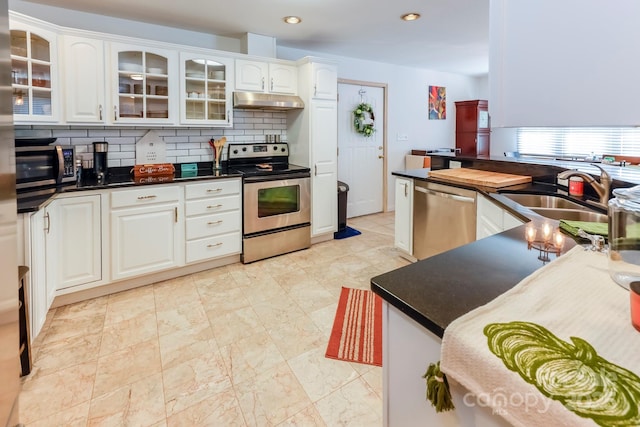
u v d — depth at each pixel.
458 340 0.66
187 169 3.45
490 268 1.00
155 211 2.83
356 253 3.65
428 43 4.07
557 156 5.39
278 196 3.52
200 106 3.31
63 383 1.72
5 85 0.82
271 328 2.23
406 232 3.31
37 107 2.49
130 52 2.88
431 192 2.94
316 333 2.17
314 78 3.67
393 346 0.90
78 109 2.67
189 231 3.02
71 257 2.48
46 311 2.15
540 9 0.49
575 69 0.46
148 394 1.66
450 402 0.72
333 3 2.89
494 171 3.03
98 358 1.92
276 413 1.55
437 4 2.94
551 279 0.89
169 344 2.06
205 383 1.74
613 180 1.89
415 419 0.85
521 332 0.66
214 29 3.47
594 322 0.69
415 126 5.70
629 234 0.84
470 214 2.60
